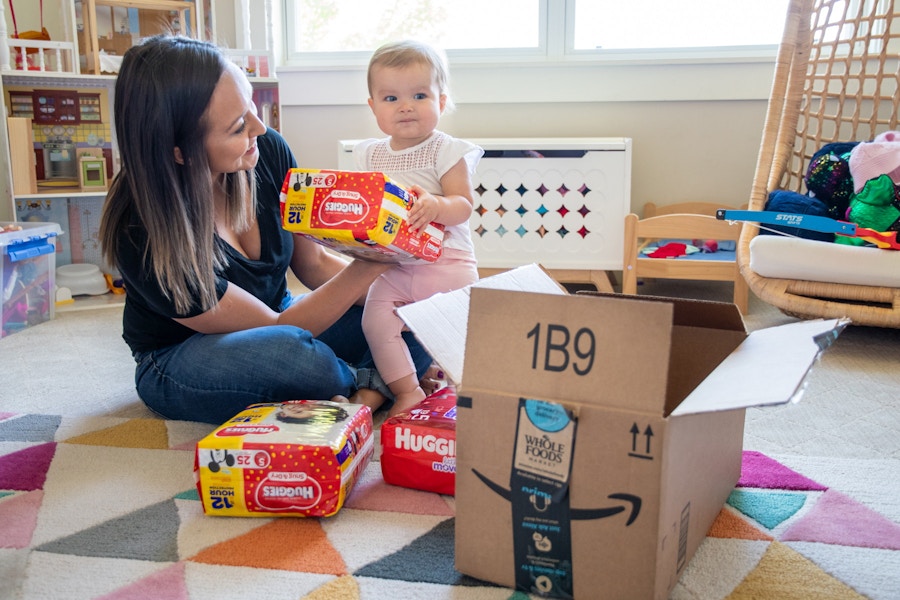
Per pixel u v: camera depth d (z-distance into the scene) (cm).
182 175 115
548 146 212
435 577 85
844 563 87
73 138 233
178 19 237
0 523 97
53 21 245
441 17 254
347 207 105
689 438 78
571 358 75
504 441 79
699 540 89
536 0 248
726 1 240
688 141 239
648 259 210
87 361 170
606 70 237
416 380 136
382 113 142
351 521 98
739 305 206
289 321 127
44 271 205
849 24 232
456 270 139
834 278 173
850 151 199
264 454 96
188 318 122
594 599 78
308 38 264
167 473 112
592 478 75
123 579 85
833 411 135
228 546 91
